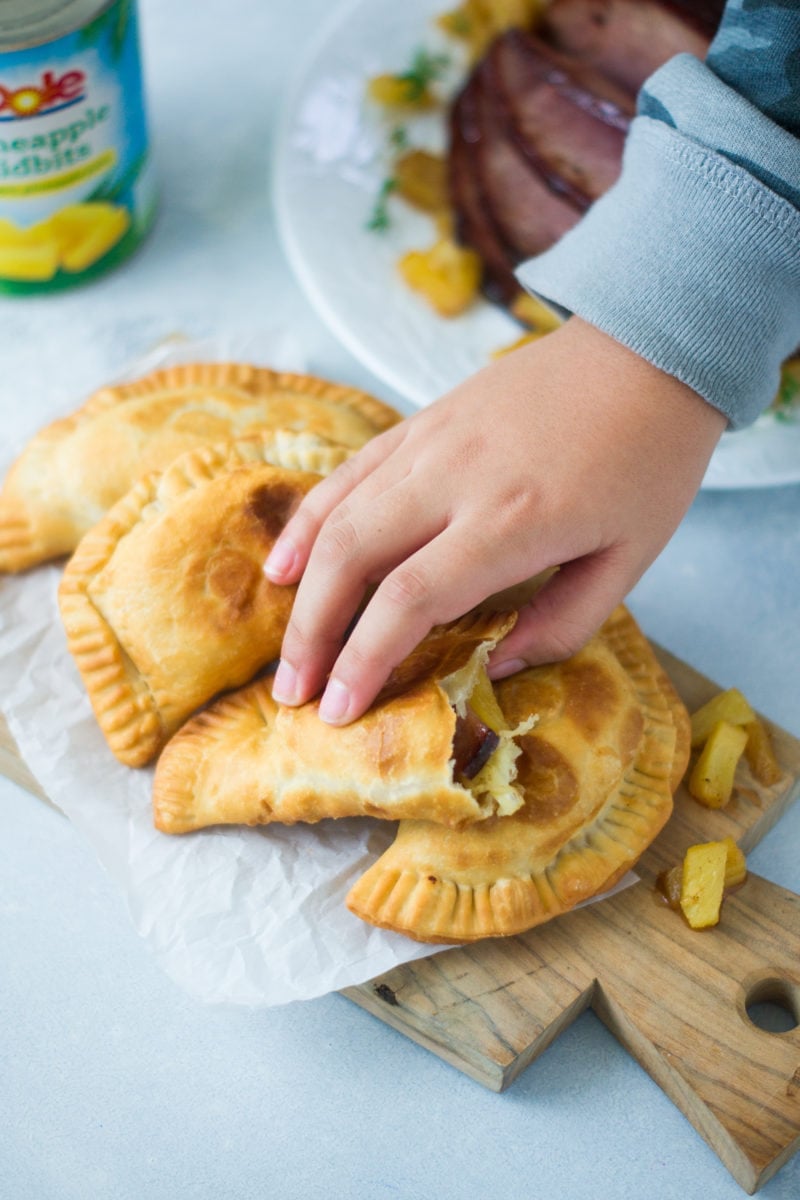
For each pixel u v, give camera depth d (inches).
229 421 22.7
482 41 27.5
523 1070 19.5
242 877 19.8
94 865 20.9
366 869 19.9
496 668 19.7
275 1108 19.2
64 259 25.8
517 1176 18.8
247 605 20.6
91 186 25.1
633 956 19.5
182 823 20.0
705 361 19.8
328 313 25.0
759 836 21.1
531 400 19.8
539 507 19.1
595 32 25.9
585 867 19.5
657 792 20.1
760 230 19.7
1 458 23.3
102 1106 19.2
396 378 24.3
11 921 20.4
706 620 23.3
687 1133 19.1
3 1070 19.3
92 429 22.5
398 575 18.6
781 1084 18.7
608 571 19.7
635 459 19.5
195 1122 19.1
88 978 20.0
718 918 19.8
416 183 26.7
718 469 23.2
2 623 21.8
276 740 19.6
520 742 19.5
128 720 20.6
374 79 27.9
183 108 29.4
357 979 19.0
